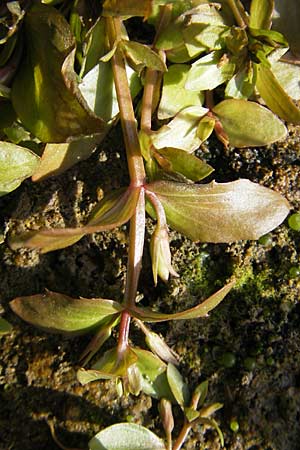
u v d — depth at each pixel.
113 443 0.12
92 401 0.13
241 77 0.13
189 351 0.13
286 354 0.13
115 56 0.13
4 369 0.13
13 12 0.12
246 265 0.13
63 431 0.13
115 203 0.12
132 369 0.12
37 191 0.13
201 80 0.13
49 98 0.12
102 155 0.14
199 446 0.13
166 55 0.13
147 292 0.13
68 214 0.13
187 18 0.12
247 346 0.13
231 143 0.13
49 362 0.13
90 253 0.13
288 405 0.13
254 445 0.13
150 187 0.12
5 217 0.13
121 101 0.12
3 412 0.13
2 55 0.13
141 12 0.12
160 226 0.12
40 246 0.11
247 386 0.13
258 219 0.12
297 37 0.13
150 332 0.13
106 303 0.12
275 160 0.14
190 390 0.13
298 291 0.13
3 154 0.12
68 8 0.13
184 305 0.13
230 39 0.12
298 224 0.13
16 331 0.13
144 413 0.13
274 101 0.13
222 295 0.12
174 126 0.13
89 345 0.12
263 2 0.12
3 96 0.13
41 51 0.12
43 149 0.13
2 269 0.13
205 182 0.14
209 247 0.13
